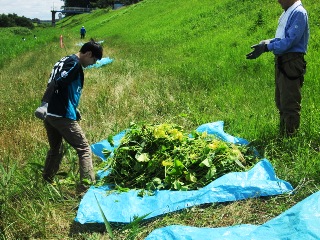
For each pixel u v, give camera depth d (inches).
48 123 184.2
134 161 190.1
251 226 134.8
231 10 745.0
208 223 151.6
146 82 388.8
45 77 460.4
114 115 291.9
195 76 393.7
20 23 4010.8
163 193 168.4
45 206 166.1
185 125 265.4
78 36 1467.8
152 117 283.9
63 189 188.7
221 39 579.5
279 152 202.2
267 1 673.0
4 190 174.9
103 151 209.8
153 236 132.6
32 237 153.1
